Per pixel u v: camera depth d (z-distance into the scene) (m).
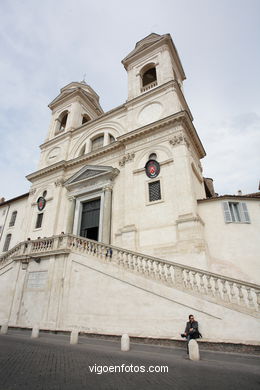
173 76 20.00
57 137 25.36
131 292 9.84
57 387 3.82
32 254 13.92
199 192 17.58
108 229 16.02
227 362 5.88
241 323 7.45
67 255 12.72
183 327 8.30
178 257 12.41
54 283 12.28
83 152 22.69
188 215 13.09
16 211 25.17
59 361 5.55
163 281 9.30
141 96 19.83
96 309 10.41
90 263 11.62
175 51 22.72
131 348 7.62
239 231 13.13
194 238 12.36
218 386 4.11
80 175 19.61
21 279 13.79
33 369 4.81
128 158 17.47
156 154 16.39
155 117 18.19
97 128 22.45
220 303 7.98
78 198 19.44
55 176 22.22
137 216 14.99
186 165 14.70
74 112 26.61
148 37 23.88
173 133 16.31
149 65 22.42
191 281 9.56
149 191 15.64
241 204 13.89
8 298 13.69
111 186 17.64
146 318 9.09
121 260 10.80
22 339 9.27
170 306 8.80
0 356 5.93
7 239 23.77
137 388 3.99
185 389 3.97
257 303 7.51
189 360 6.11
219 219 13.80
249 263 12.23
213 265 12.69
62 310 11.34
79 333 10.21
